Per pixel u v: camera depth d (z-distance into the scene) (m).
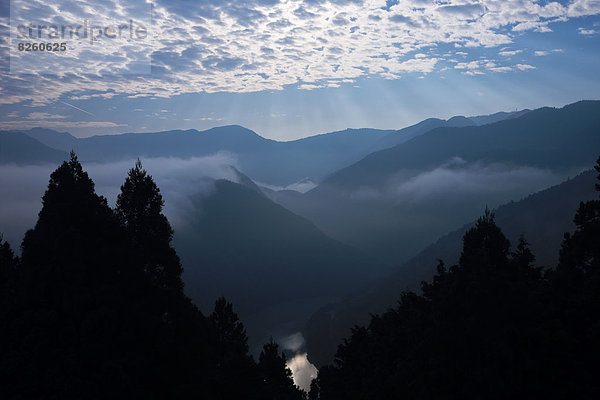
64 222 28.20
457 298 29.56
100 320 24.52
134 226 32.47
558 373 22.80
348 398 44.25
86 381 22.72
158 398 25.44
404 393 30.39
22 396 21.75
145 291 29.28
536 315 25.58
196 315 34.47
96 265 27.56
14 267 30.95
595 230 29.41
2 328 24.34
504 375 23.86
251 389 34.53
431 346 29.61
